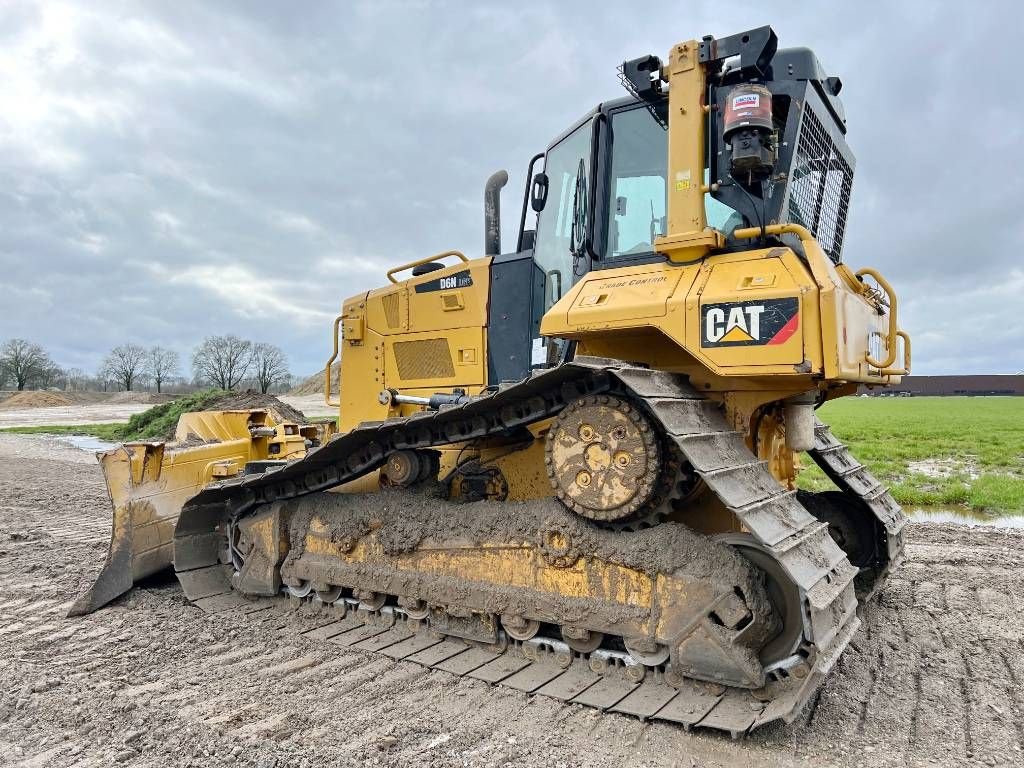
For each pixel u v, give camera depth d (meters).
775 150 4.34
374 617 5.36
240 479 5.78
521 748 3.51
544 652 4.53
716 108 4.43
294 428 8.05
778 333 3.82
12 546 8.44
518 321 5.43
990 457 17.62
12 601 6.24
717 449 3.86
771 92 4.45
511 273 5.50
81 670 4.59
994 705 3.97
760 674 3.71
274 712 3.93
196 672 4.54
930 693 4.13
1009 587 6.29
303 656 4.79
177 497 6.64
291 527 5.80
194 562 6.24
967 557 7.38
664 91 4.60
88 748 3.58
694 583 3.89
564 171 5.25
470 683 4.28
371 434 5.11
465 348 5.68
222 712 3.94
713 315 3.99
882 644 4.91
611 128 4.86
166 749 3.54
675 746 3.53
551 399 4.43
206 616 5.68
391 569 5.13
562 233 5.21
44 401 70.75
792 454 5.24
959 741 3.57
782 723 3.76
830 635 3.60
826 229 5.27
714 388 4.37
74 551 8.13
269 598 5.99
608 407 4.00
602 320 4.31
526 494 5.06
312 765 3.36
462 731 3.68
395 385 6.11
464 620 4.84
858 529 5.96
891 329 4.79
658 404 3.72
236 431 7.71
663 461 3.95
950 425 32.00
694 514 4.49
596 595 4.23
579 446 4.12
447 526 4.89
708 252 4.32
